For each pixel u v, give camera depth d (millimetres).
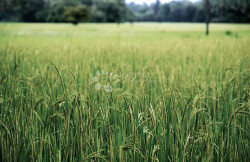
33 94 3398
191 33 31969
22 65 5848
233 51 8484
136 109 3051
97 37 21469
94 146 2412
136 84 3859
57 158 2287
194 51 9141
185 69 5723
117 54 8312
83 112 2826
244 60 6391
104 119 2686
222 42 13445
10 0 98000
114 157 2307
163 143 2383
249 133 2666
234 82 4086
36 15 96562
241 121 3002
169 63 6410
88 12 72188
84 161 2191
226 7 79125
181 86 3967
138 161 2326
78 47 9852
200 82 4207
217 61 6844
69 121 2609
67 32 32875
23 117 2867
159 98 3178
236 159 2383
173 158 2307
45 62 6254
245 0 74500
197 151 2494
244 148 2467
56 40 15867
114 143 2369
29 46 10188
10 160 2316
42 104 3172
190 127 2754
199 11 113312
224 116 2916
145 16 142500
